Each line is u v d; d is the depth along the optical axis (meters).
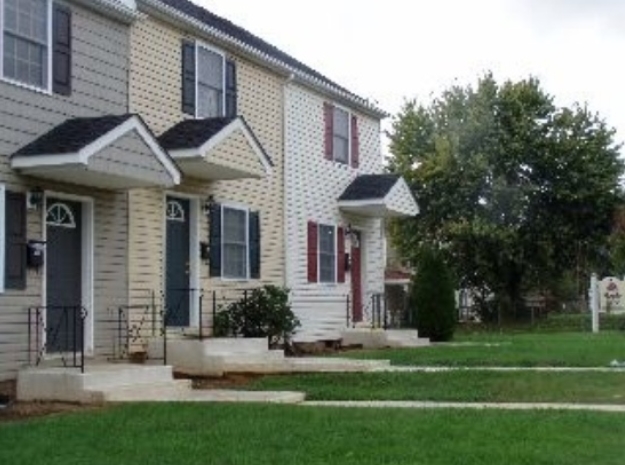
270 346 19.44
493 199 40.75
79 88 15.59
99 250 16.02
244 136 18.56
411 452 8.70
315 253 24.02
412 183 41.88
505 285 41.78
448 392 13.60
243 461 8.34
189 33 18.97
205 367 16.55
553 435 9.61
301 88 23.70
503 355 19.47
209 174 18.67
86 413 11.55
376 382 14.84
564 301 49.22
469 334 31.86
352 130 26.59
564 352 19.94
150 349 16.92
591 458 8.52
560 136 41.03
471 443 9.15
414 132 43.25
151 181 15.37
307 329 23.31
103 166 14.26
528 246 41.06
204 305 18.89
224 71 20.16
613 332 30.69
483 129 41.00
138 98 17.27
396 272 46.44
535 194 40.66
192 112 18.94
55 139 14.31
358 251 27.00
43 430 10.14
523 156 40.66
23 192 14.30
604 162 41.03
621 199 40.75
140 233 17.12
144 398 13.12
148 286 17.25
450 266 40.81
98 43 16.16
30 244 14.31
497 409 11.59
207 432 9.84
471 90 42.31
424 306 25.77
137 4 17.25
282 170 22.59
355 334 24.52
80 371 13.23
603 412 11.30
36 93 14.59
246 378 16.16
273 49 24.42
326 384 14.79
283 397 12.94
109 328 16.16
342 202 25.45
